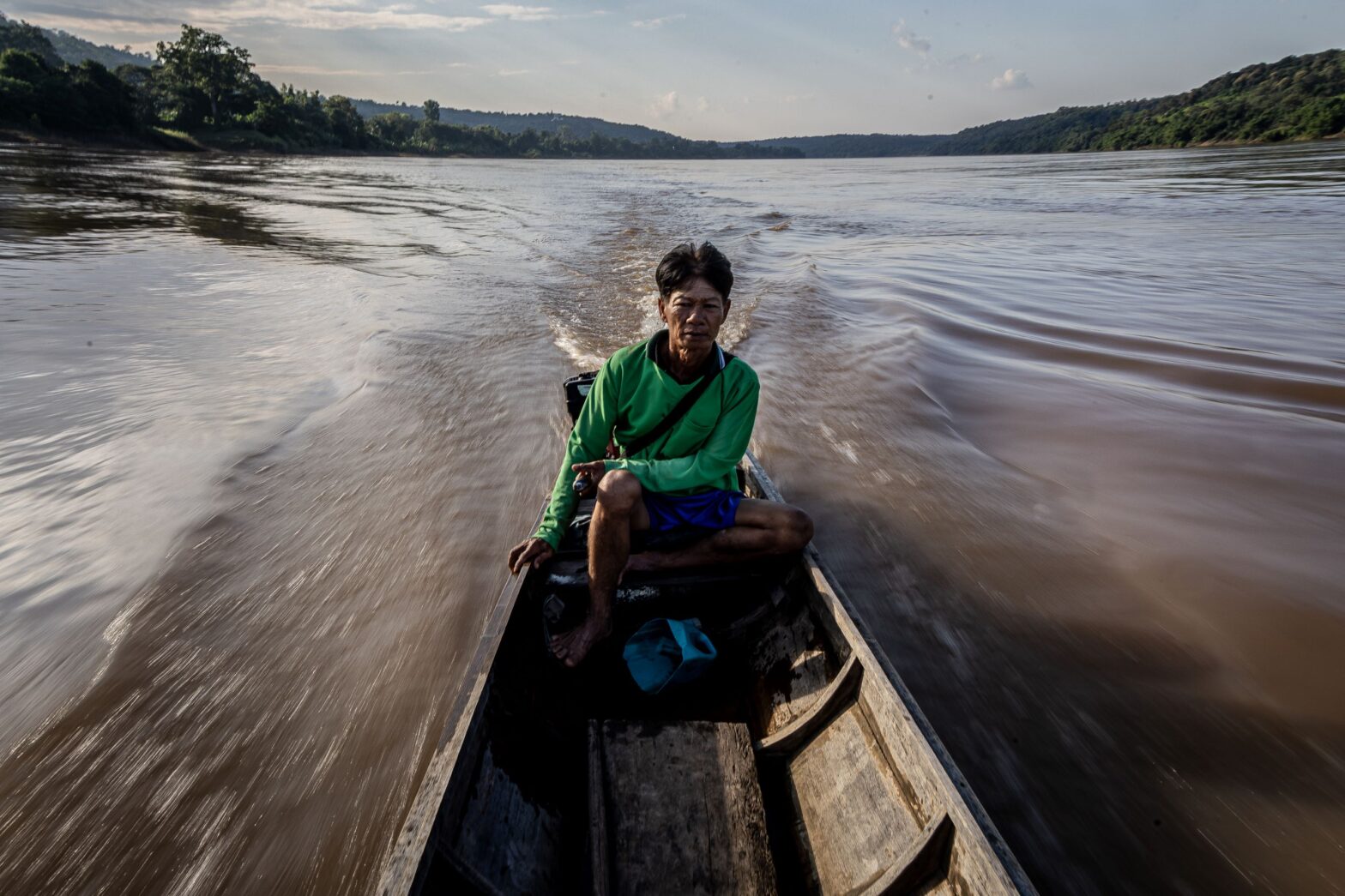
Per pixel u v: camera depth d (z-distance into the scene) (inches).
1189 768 109.0
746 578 123.6
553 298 400.8
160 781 104.2
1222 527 172.9
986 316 368.2
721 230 749.3
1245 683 125.0
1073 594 150.1
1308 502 183.5
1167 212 852.6
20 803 100.2
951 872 68.5
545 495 185.2
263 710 116.6
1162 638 136.5
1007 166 3250.5
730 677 115.1
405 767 106.7
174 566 151.2
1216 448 214.7
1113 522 176.4
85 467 188.1
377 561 156.6
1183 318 355.6
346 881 90.9
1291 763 109.5
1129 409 245.3
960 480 199.0
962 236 693.9
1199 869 94.3
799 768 93.5
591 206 1055.6
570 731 100.7
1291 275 455.2
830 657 102.1
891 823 78.2
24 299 350.9
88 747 109.3
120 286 391.2
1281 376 267.7
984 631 139.5
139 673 123.3
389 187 1397.6
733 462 110.7
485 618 138.6
